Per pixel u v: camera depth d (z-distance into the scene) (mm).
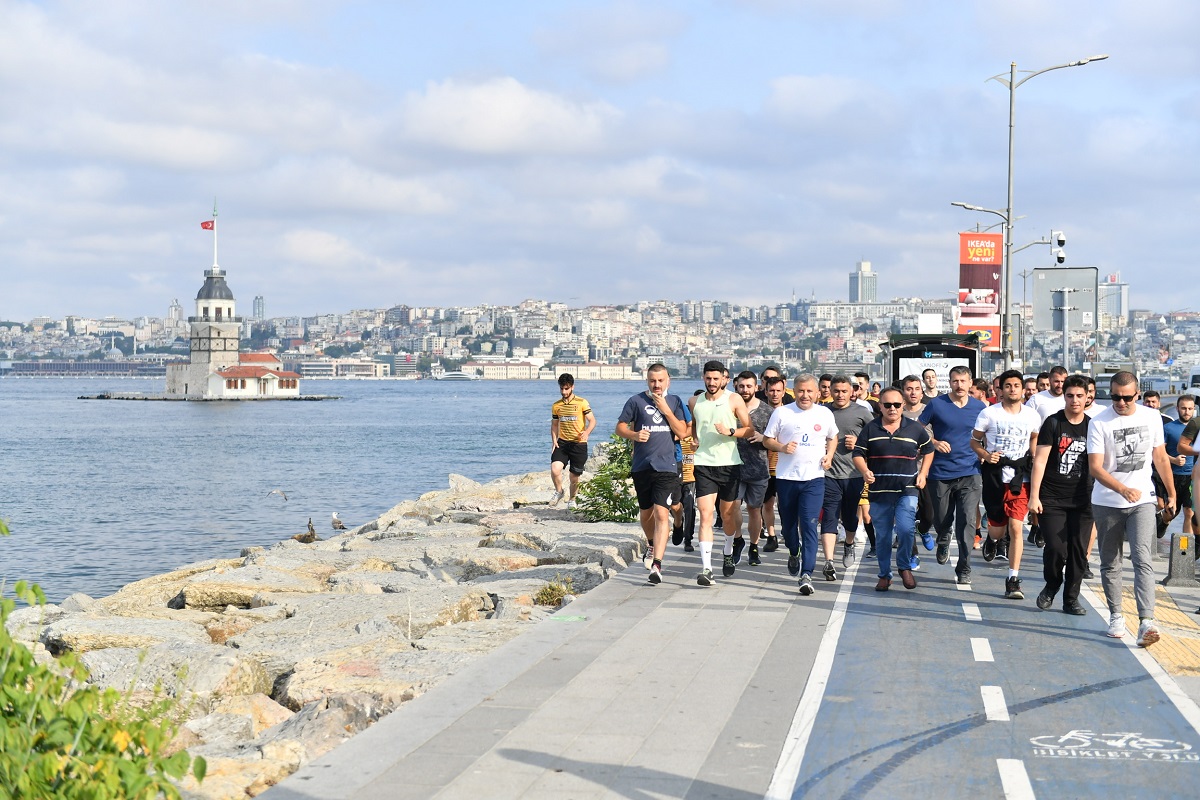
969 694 7891
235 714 7684
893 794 5922
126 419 130375
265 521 36344
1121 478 9742
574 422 21047
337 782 5977
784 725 7086
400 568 15805
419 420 128250
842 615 10758
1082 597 11906
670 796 5832
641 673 8352
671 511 15383
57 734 4555
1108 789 6016
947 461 12773
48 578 25047
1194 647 9508
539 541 17094
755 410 14133
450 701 7547
